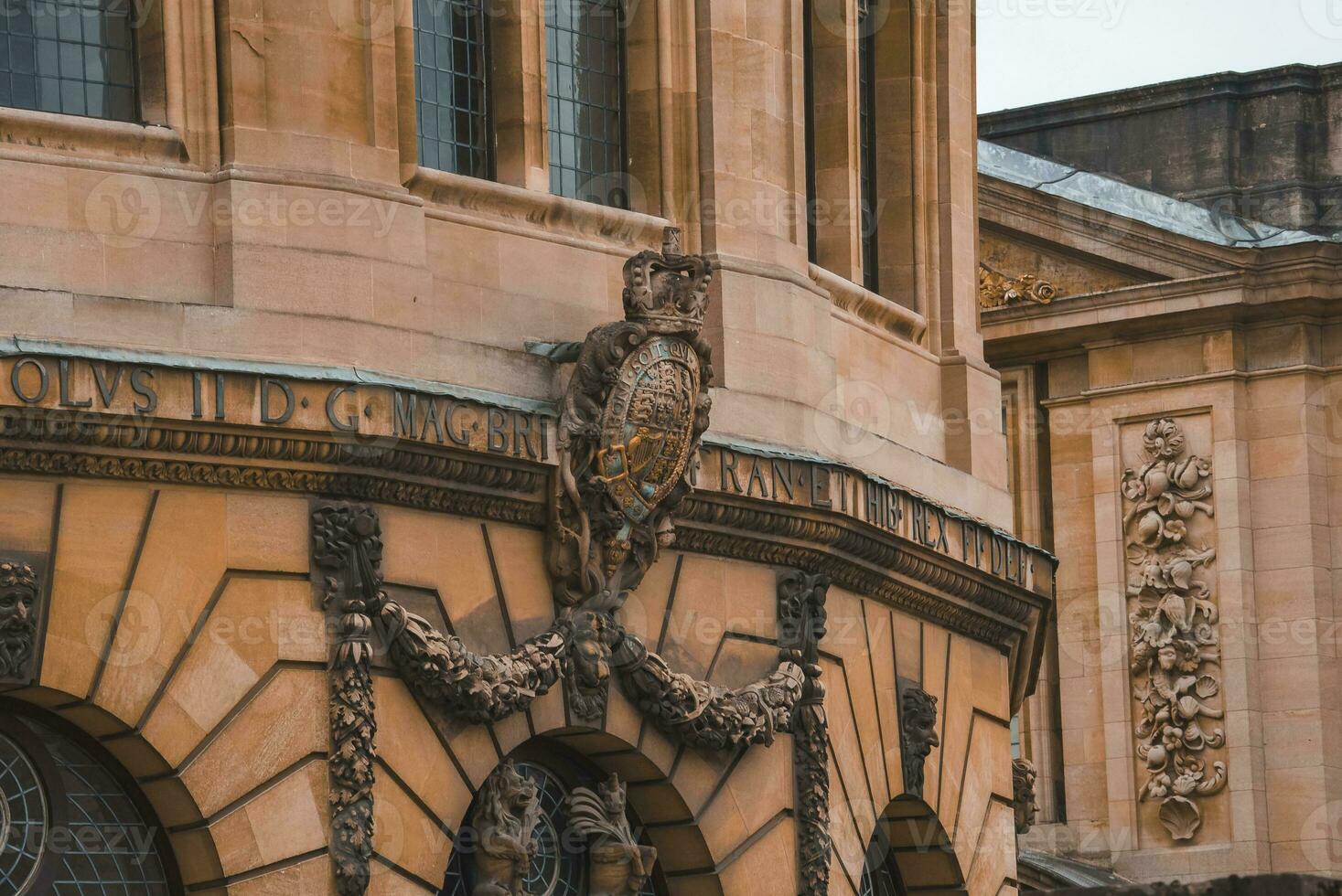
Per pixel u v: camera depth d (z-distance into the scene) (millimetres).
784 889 44375
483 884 40969
